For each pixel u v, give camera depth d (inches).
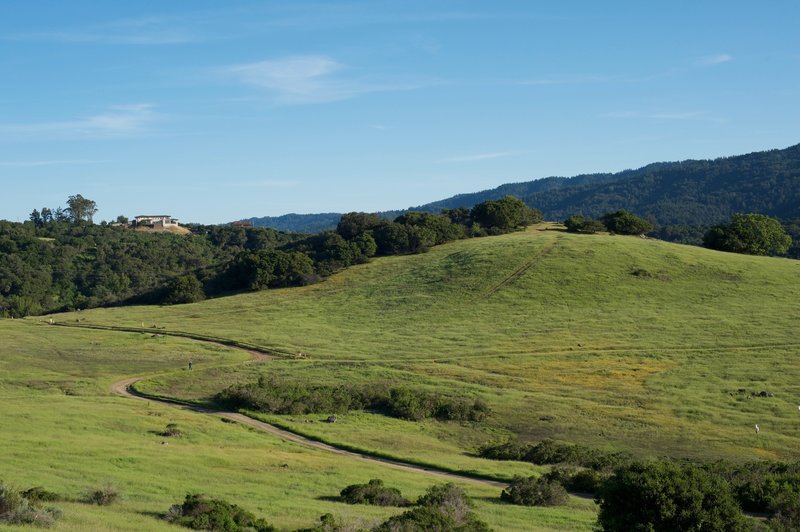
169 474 1571.1
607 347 3575.3
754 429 2407.7
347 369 3353.8
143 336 4318.4
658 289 4694.9
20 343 4097.0
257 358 3690.9
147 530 965.2
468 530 1067.3
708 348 3474.4
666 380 3016.7
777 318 3959.2
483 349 3656.5
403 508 1391.5
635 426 2463.1
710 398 2763.3
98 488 1309.1
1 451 1630.2
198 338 4239.7
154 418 2327.8
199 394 2960.1
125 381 3193.9
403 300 4909.0
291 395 2765.7
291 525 1125.1
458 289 4992.6
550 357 3449.8
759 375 3029.0
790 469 1776.6
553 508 1507.1
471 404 2711.6
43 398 2632.9
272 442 2182.6
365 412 2728.8
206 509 1129.4
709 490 981.2
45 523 932.6
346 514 1215.6
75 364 3523.6
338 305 4968.0
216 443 2066.9
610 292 4665.4
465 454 2207.2
